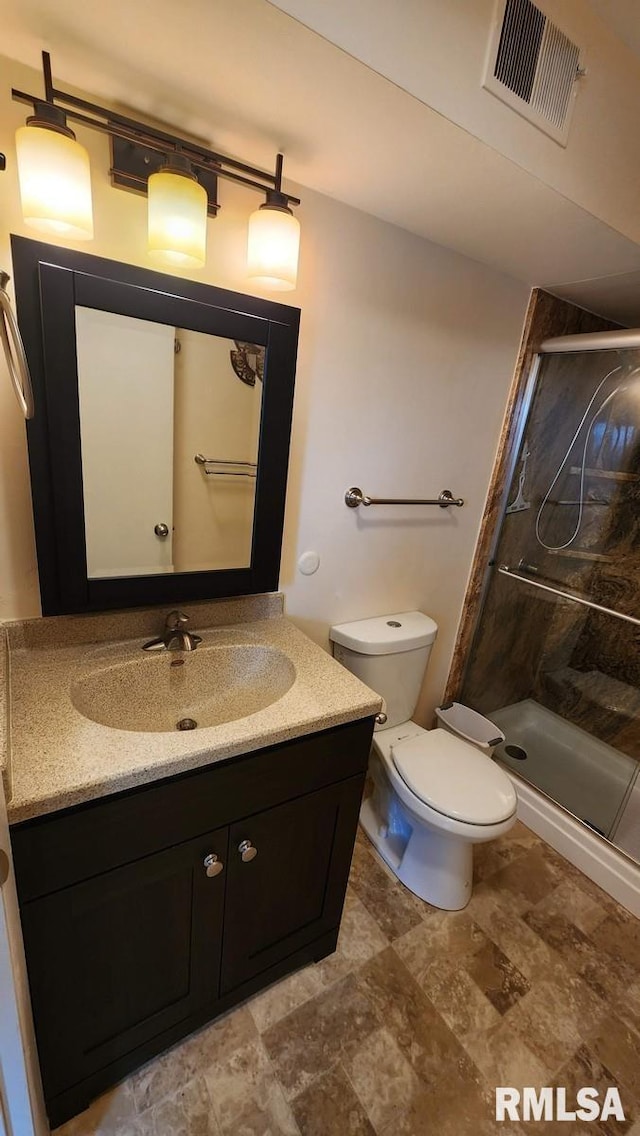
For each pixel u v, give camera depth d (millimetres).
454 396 1634
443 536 1846
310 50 674
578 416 1939
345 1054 1146
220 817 940
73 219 785
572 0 870
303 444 1360
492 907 1559
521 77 854
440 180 1003
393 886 1589
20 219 863
